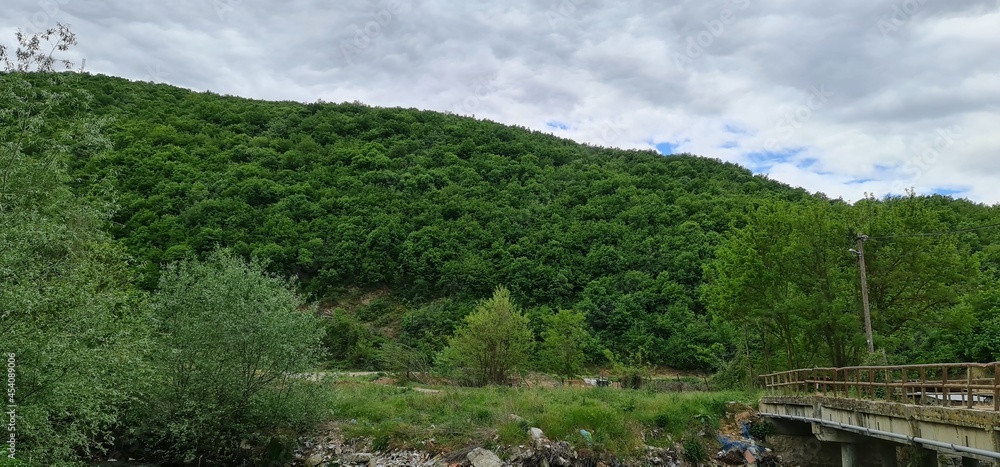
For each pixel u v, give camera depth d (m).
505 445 20.72
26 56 14.05
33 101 14.11
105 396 14.28
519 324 35.09
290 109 92.44
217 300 19.52
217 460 20.58
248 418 20.61
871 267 25.31
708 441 23.23
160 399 19.47
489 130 96.00
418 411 23.78
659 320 49.28
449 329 48.81
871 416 16.55
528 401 24.06
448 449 20.61
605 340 48.28
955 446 12.87
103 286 20.50
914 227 25.06
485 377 33.81
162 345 19.22
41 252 13.66
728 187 75.94
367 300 55.66
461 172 76.62
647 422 23.39
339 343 46.41
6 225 12.17
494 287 54.69
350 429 22.06
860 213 26.45
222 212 54.75
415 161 78.94
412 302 54.94
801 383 22.89
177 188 55.44
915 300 25.34
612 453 21.38
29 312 11.84
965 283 25.25
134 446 20.69
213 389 19.75
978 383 17.75
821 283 26.22
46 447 12.69
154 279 40.59
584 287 55.09
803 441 23.33
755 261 28.23
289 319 20.58
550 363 38.22
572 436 21.67
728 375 35.34
